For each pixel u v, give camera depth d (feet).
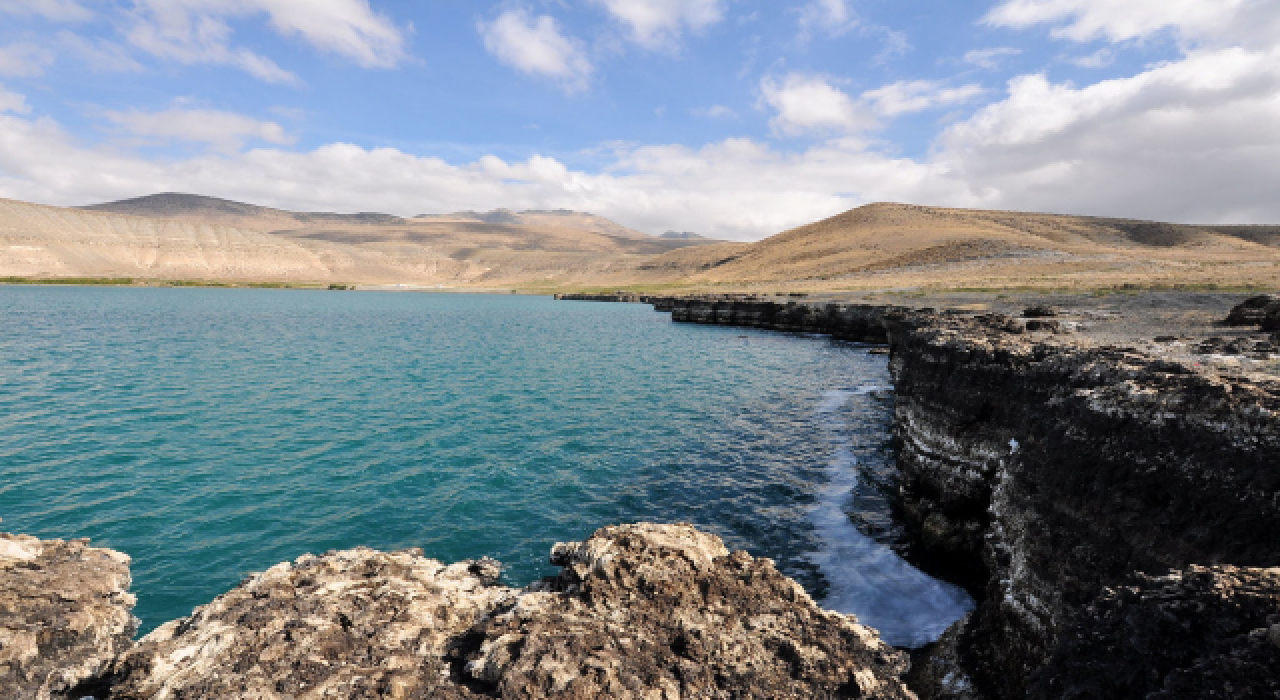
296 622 24.84
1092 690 21.06
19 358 130.82
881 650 24.17
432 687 21.63
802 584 47.52
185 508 55.01
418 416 92.63
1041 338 65.62
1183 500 27.86
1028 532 36.50
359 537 51.44
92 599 24.82
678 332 247.50
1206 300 127.54
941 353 61.98
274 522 53.21
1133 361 37.60
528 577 46.26
